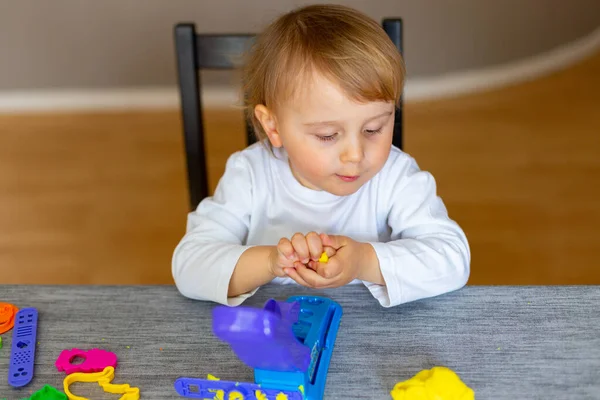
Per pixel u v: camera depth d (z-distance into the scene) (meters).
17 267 2.29
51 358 0.83
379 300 0.89
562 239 2.30
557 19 3.27
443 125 3.01
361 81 0.82
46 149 2.99
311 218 1.06
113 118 3.22
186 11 3.12
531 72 3.30
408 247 0.93
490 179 2.62
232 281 0.92
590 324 0.83
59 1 3.13
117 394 0.77
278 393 0.72
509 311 0.87
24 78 3.28
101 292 0.96
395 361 0.79
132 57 3.22
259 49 0.97
